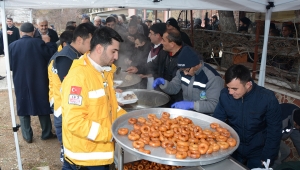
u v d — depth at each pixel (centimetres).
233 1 290
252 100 215
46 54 390
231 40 498
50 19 1405
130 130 186
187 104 245
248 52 462
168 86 295
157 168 230
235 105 222
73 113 171
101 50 181
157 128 186
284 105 280
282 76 410
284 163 218
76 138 188
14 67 385
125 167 232
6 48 273
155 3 375
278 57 421
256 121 218
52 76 254
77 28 252
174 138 175
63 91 179
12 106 290
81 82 176
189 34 657
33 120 525
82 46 251
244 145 233
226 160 162
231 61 520
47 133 435
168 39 311
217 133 179
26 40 378
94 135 173
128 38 507
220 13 570
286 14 441
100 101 187
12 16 944
